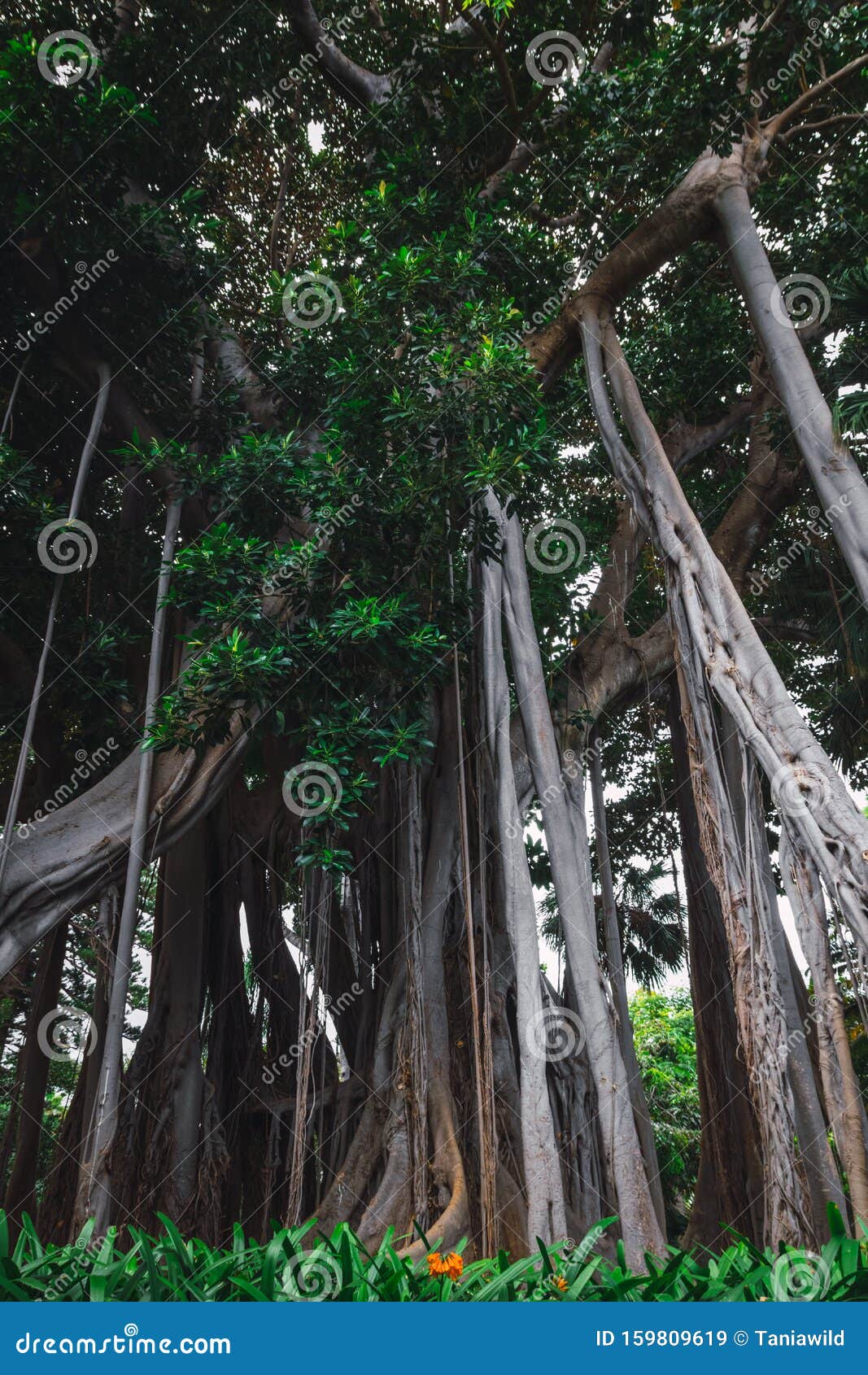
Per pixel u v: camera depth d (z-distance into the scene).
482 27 8.48
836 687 11.57
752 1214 8.85
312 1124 9.14
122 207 8.34
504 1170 7.79
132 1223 8.37
